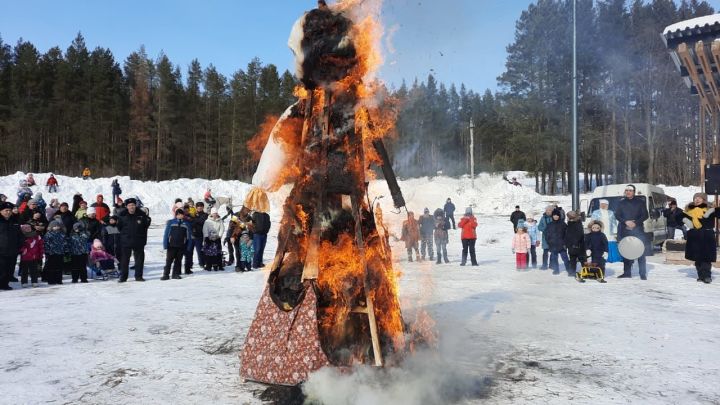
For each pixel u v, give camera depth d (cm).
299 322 362
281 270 391
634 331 571
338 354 369
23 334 579
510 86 4431
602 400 362
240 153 6341
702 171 1484
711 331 574
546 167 5125
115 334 575
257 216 1298
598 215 1408
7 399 372
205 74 7331
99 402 363
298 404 349
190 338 552
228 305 759
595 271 1019
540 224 1265
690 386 393
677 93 4181
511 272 1190
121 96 7044
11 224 984
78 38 7862
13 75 6631
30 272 1060
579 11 3956
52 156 6862
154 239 2055
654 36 3950
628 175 4425
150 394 377
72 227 1108
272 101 6475
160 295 873
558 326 590
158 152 6494
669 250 1341
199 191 3806
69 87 6625
